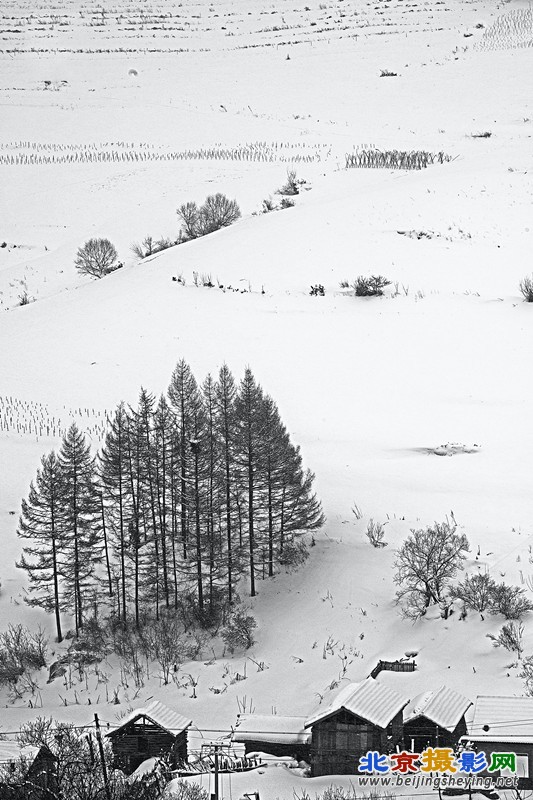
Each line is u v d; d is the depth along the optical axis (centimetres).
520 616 4175
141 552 5097
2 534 5234
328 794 2870
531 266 8631
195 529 4962
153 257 9994
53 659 4522
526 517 5003
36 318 8406
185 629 4675
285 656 4297
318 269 8944
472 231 9619
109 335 7812
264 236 9919
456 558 4594
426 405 6406
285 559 4966
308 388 6719
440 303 7969
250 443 4812
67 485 4684
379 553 4875
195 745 3494
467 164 12138
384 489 5434
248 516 4944
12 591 4928
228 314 8062
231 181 12850
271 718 3522
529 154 12438
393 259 9006
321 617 4525
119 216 12150
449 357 7062
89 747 3094
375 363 7062
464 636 4138
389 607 4497
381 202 10700
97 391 6769
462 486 5397
